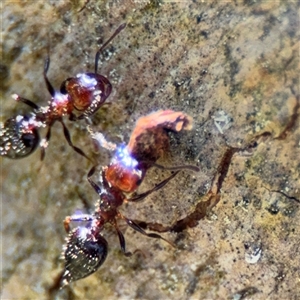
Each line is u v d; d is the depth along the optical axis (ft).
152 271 0.15
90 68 0.15
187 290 0.15
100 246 0.15
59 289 0.15
